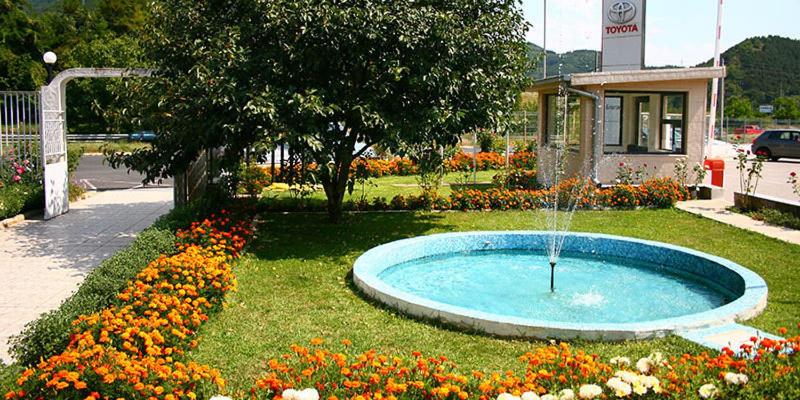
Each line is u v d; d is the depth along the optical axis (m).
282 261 7.80
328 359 4.02
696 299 6.69
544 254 8.82
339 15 7.74
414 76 8.16
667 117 13.97
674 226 10.04
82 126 37.91
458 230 9.86
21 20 40.16
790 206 10.21
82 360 3.60
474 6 9.10
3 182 11.39
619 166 12.92
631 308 6.38
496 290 7.02
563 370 3.79
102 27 46.31
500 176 15.38
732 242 8.83
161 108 8.41
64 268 7.71
